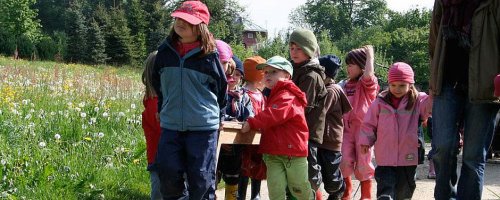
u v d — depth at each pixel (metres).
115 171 6.48
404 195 5.66
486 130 4.44
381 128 5.55
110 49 56.53
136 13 61.31
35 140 6.73
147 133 5.03
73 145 6.91
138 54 57.72
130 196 5.77
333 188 5.78
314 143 5.32
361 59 6.29
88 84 13.05
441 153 4.54
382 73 27.62
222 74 4.40
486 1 4.29
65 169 5.87
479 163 4.46
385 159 5.53
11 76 12.92
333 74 5.73
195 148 4.28
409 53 52.66
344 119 6.23
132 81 15.89
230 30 72.88
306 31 5.40
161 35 61.34
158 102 4.59
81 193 5.46
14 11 62.75
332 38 101.12
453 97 4.50
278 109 4.77
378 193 5.54
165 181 4.33
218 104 4.47
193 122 4.29
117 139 7.72
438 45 4.52
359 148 6.05
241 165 5.52
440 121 4.53
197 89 4.31
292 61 5.50
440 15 4.60
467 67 4.45
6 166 5.71
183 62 4.30
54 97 10.57
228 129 4.65
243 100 5.66
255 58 5.84
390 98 5.59
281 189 4.96
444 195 4.61
